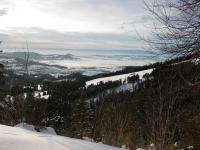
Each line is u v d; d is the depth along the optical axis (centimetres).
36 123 1253
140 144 701
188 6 434
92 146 446
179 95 552
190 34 438
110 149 461
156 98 639
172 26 440
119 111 860
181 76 468
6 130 498
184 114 578
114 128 784
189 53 444
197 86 481
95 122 908
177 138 670
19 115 1254
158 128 621
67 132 1198
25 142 379
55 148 373
